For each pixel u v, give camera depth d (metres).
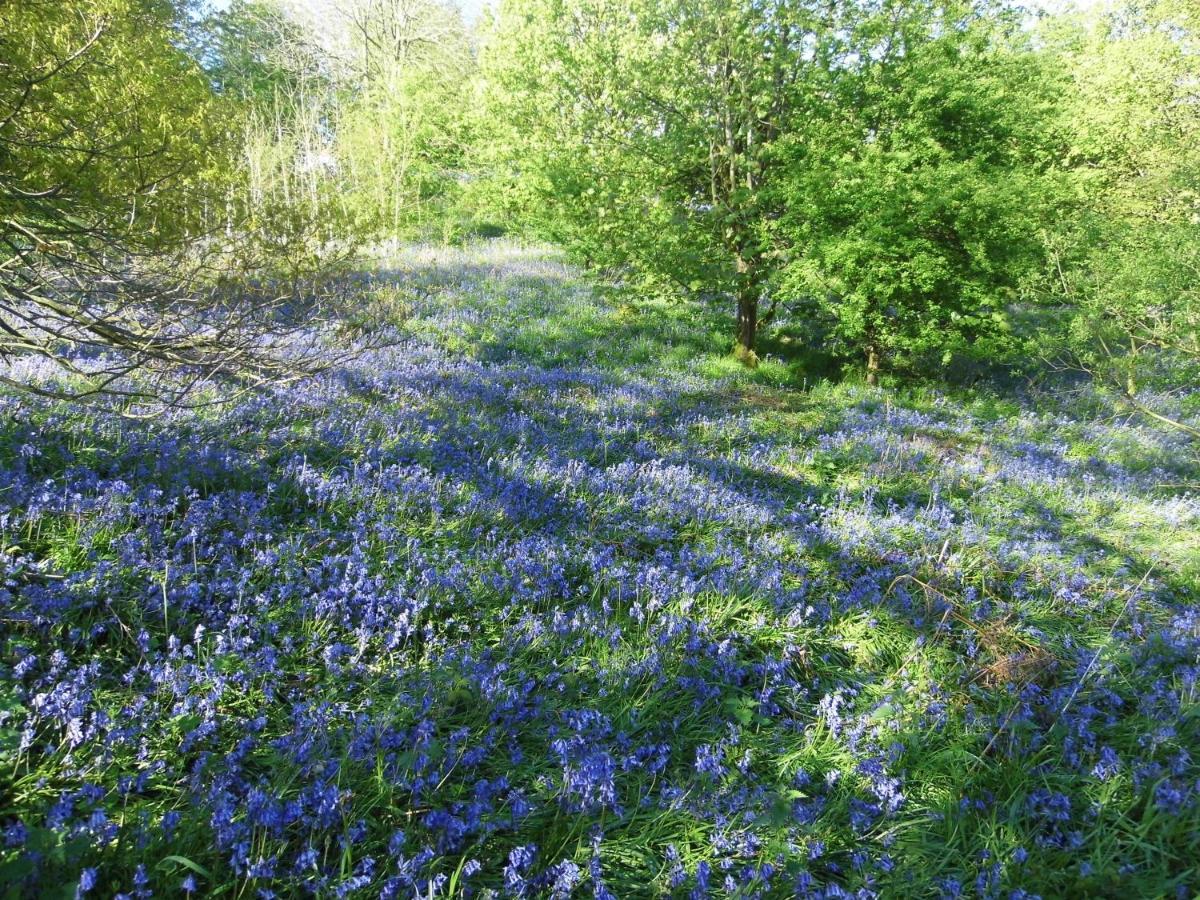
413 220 24.05
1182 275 9.73
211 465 5.61
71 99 5.19
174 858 2.40
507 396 9.84
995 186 10.98
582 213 13.35
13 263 4.31
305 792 2.87
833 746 3.76
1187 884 3.03
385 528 5.18
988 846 3.14
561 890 2.68
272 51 35.19
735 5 11.21
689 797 3.29
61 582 3.89
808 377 13.68
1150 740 3.97
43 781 2.80
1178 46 16.94
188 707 3.23
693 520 6.57
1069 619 5.52
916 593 5.62
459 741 3.36
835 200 11.28
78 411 6.05
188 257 5.67
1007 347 12.48
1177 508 8.12
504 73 14.41
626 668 4.11
